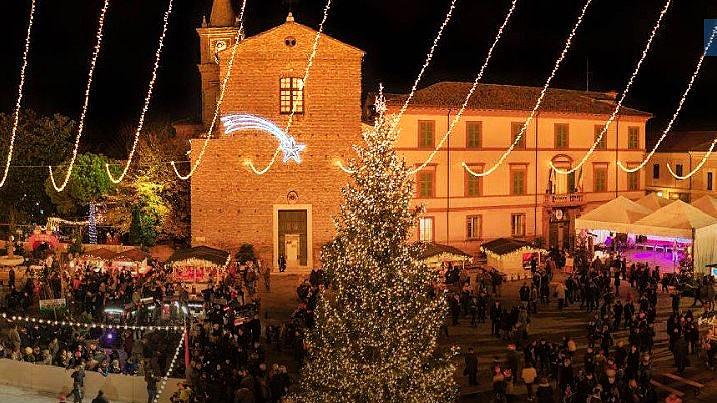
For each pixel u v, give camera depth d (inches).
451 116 2252.7
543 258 2039.9
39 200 2593.5
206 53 2566.4
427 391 821.9
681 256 2199.8
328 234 2055.9
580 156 2541.8
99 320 1437.0
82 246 2113.7
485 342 1384.1
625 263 1952.5
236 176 2031.3
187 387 1060.5
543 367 1177.4
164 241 2475.4
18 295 1552.7
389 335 809.5
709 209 2049.7
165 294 1553.9
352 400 813.2
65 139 2770.7
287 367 1246.3
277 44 2009.1
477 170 2308.1
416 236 2209.6
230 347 1147.3
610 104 2672.2
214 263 1739.7
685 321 1309.1
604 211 2069.4
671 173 3021.7
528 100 2450.8
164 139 2640.3
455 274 1764.3
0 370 1264.8
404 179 865.5
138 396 1157.7
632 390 968.9
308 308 1402.6
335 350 831.7
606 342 1196.5
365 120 2290.8
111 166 2529.5
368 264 821.9
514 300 1716.3
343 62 2030.0
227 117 2018.9
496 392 1036.5
